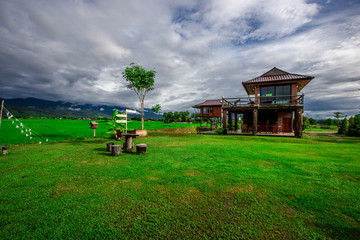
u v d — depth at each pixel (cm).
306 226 236
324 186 374
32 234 219
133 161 588
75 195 326
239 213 267
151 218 252
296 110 1466
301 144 1058
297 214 265
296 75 1772
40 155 683
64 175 440
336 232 223
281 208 282
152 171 474
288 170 487
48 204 292
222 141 1170
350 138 1627
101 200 306
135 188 358
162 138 1348
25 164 546
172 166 525
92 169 492
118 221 246
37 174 448
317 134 2281
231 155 689
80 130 2148
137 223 241
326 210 277
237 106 1664
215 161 589
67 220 248
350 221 248
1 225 236
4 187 363
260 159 622
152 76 1593
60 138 1304
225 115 1750
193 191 344
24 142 1066
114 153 672
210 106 2939
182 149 825
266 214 264
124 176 433
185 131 2308
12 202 299
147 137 1427
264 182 392
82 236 216
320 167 520
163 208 279
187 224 239
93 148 858
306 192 342
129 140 777
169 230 226
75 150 798
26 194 329
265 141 1205
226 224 239
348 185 380
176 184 380
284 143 1084
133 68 1569
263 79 1836
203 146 923
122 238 212
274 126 1752
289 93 1802
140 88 1559
